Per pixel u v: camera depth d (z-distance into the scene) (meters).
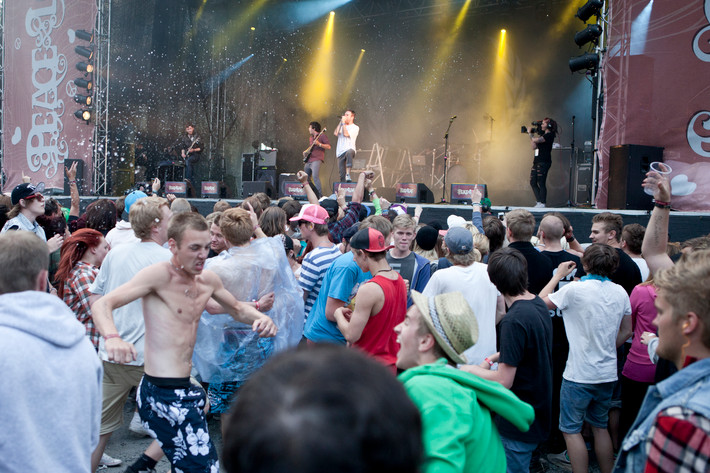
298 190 11.16
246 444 0.58
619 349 3.95
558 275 3.54
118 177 13.52
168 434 2.57
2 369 1.58
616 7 8.06
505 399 1.58
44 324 1.70
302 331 3.48
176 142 16.23
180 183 12.32
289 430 0.56
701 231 7.07
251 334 3.21
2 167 14.12
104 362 3.14
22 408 1.60
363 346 3.01
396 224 3.88
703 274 1.46
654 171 2.64
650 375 3.52
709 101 7.45
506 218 3.83
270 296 3.18
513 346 2.70
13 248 1.76
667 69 7.72
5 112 14.07
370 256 3.09
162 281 2.56
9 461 1.57
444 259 3.87
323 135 11.47
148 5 15.05
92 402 1.82
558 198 12.98
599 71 8.52
